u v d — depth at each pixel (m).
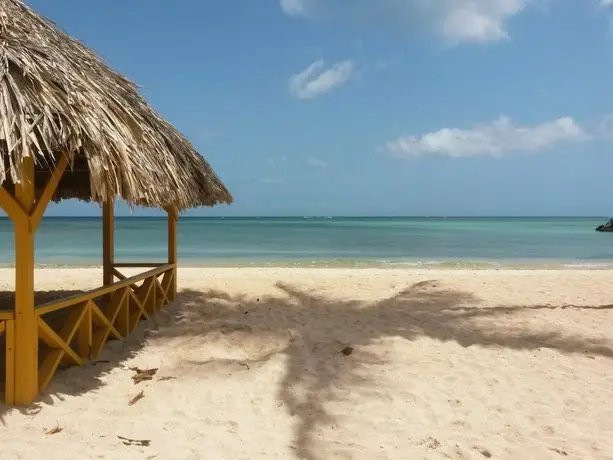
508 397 4.64
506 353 5.91
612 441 3.81
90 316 5.14
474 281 11.19
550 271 14.23
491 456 3.58
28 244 3.91
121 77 5.31
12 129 3.27
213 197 7.28
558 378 5.12
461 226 66.06
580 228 57.59
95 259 19.03
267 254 22.34
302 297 9.24
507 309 8.17
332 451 3.59
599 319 7.59
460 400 4.55
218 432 3.84
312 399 4.50
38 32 4.17
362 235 39.47
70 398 4.21
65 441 3.52
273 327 6.86
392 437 3.85
